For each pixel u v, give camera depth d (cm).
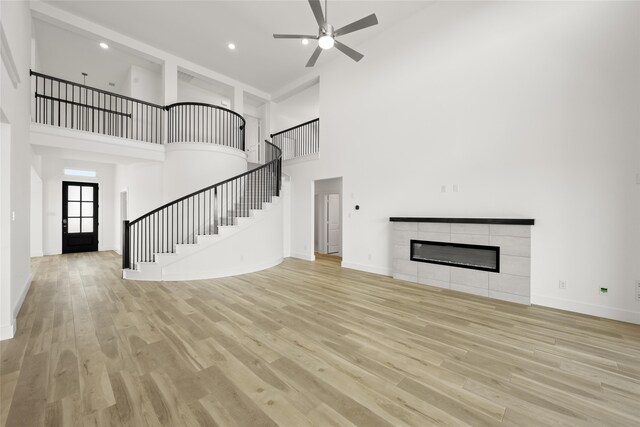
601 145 322
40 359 225
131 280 487
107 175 869
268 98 837
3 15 251
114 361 223
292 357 230
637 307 303
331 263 655
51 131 459
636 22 303
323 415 163
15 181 312
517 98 380
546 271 358
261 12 496
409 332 279
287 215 751
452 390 187
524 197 375
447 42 448
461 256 436
